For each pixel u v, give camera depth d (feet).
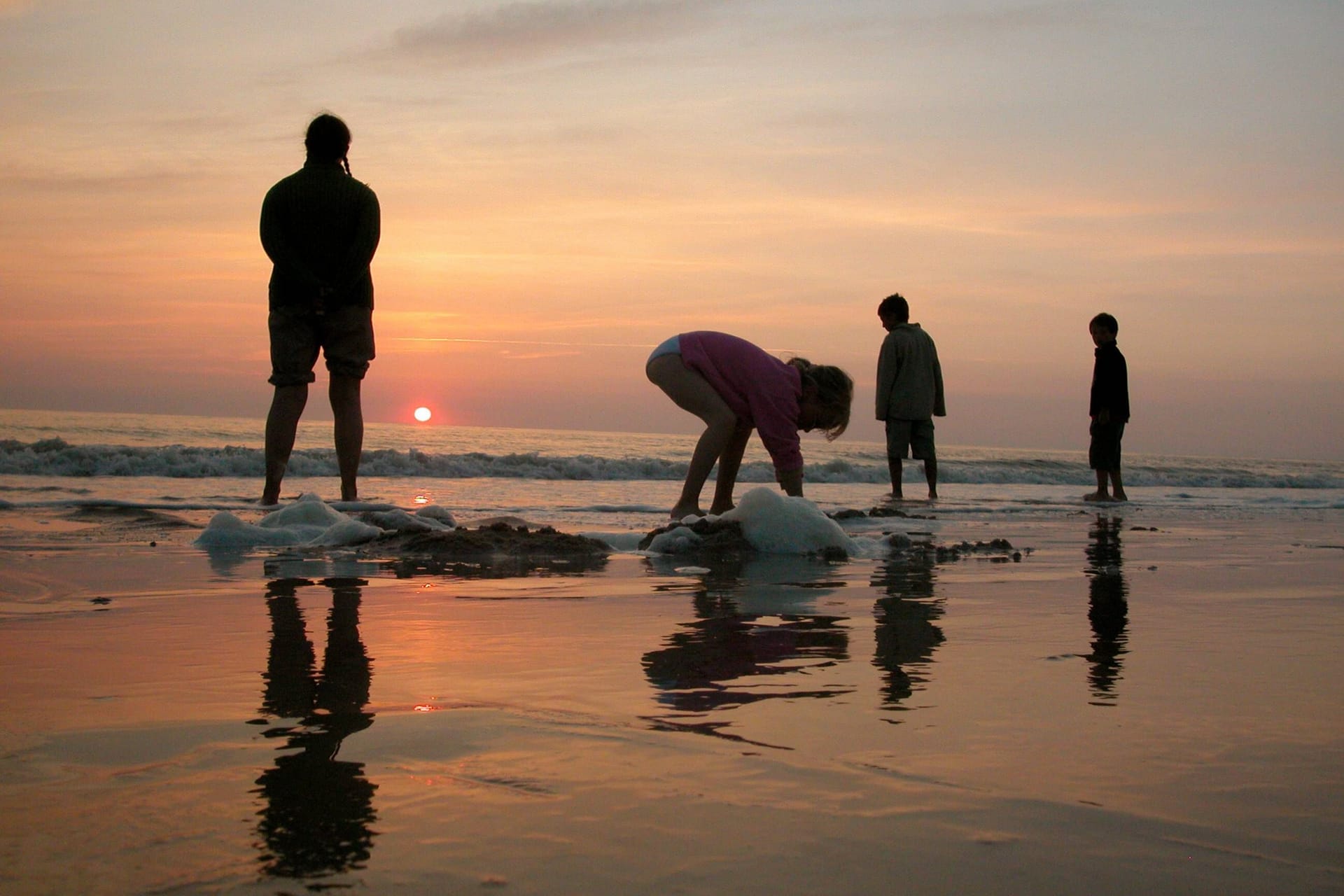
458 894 3.01
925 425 32.83
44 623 7.84
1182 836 3.56
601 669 6.30
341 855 3.28
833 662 6.67
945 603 9.60
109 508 18.80
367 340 20.08
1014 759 4.44
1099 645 7.41
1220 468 96.78
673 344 16.79
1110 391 32.73
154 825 3.53
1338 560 14.49
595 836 3.45
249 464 35.73
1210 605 9.71
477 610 8.78
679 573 11.82
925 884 3.13
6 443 33.86
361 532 14.28
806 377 16.85
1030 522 22.35
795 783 4.03
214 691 5.57
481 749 4.45
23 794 3.81
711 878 3.14
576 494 29.76
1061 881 3.17
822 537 14.19
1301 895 3.10
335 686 5.73
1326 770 4.35
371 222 19.49
